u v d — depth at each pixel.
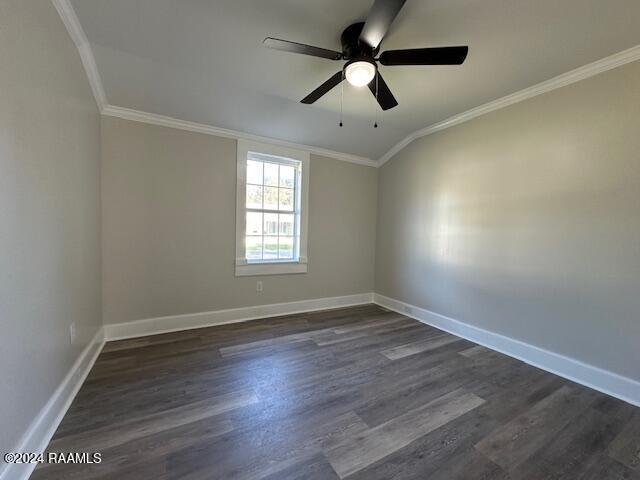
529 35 1.83
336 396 1.89
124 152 2.69
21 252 1.22
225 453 1.38
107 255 2.65
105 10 1.70
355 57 1.68
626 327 1.94
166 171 2.89
